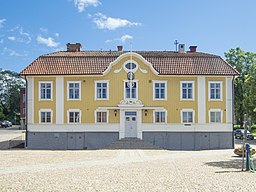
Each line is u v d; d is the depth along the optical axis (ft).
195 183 69.62
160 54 177.68
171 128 166.91
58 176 79.30
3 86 464.65
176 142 166.50
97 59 171.42
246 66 271.49
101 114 167.63
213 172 84.69
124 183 70.03
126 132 167.02
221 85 169.07
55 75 166.61
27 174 82.48
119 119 166.81
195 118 167.73
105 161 109.81
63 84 167.63
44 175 80.84
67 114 167.12
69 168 93.15
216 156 126.52
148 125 166.71
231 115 168.55
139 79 168.04
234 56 274.98
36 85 167.84
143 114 167.12
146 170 88.63
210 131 167.32
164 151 149.79
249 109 232.53
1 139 209.46
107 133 166.50
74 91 168.14
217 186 66.28
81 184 69.21
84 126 166.50
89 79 167.94
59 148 165.48
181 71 167.63
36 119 167.12
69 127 166.50
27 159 115.03
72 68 167.84
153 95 167.84
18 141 188.75
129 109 166.61
